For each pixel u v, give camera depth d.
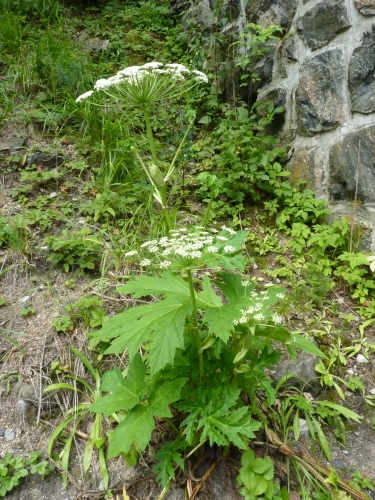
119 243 3.19
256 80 4.28
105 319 2.65
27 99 4.38
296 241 3.47
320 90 3.54
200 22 5.49
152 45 5.75
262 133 4.22
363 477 2.21
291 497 2.10
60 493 2.11
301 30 3.71
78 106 4.20
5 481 2.07
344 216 3.46
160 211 3.59
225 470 2.13
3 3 5.57
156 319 1.69
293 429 2.33
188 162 4.14
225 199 3.85
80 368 2.50
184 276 1.76
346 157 3.38
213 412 1.77
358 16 3.17
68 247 3.03
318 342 2.84
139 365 1.98
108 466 2.17
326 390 2.62
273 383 2.55
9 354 2.53
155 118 4.56
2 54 4.85
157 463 2.13
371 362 2.79
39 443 2.26
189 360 2.01
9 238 3.04
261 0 4.14
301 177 3.84
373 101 3.14
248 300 1.76
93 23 6.04
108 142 4.00
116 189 3.70
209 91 4.82
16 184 3.62
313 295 3.04
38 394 2.38
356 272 3.13
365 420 2.50
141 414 1.82
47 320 2.70
